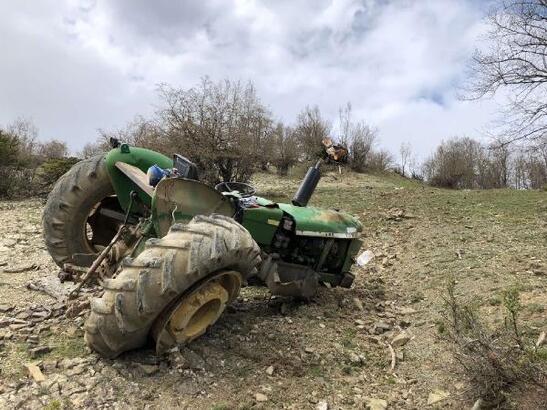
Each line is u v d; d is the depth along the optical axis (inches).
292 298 185.2
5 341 136.6
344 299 195.3
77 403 110.1
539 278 206.8
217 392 120.0
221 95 904.3
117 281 116.7
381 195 486.3
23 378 118.0
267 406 117.9
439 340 155.6
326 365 141.2
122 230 152.3
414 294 207.2
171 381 120.8
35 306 163.0
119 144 179.2
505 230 304.8
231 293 137.9
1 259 234.1
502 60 478.9
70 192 175.2
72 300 151.5
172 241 120.6
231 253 124.0
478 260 240.4
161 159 179.3
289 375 132.6
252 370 132.0
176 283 115.8
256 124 571.2
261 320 164.2
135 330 117.7
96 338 119.0
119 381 118.5
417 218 358.6
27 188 567.5
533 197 424.2
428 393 129.6
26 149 841.5
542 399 113.4
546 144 475.2
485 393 120.1
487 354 122.6
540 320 160.6
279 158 831.7
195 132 533.6
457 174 1066.7
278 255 171.5
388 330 169.3
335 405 122.0
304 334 157.8
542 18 453.1
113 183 173.3
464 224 330.3
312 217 183.6
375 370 142.2
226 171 548.1
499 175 1077.8
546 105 460.4
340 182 761.6
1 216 382.3
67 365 123.1
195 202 144.3
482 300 184.7
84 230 179.8
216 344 141.3
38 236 296.5
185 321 125.3
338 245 193.3
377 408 121.1
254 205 165.0
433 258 253.9
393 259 263.4
